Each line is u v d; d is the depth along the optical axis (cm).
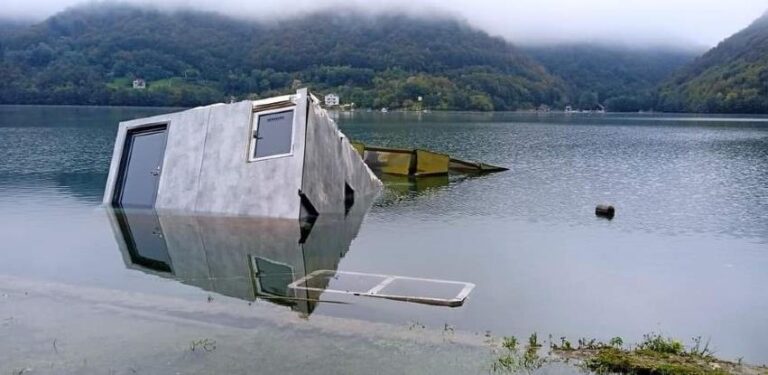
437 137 6519
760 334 959
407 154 3119
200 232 1614
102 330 866
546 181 2936
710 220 1947
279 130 1855
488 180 2972
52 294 1034
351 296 1061
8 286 1081
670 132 7931
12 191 2344
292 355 779
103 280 1159
